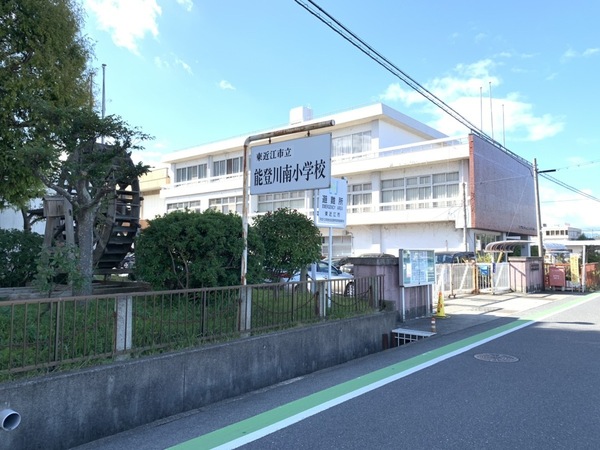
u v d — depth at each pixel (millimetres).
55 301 4145
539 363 6551
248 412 4656
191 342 5195
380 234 30344
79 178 6059
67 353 4305
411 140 32500
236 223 6992
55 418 3758
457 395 5059
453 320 11000
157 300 5250
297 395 5223
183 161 42188
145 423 4391
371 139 29984
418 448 3680
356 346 7629
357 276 10586
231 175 36562
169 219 6742
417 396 5035
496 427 4117
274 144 7453
